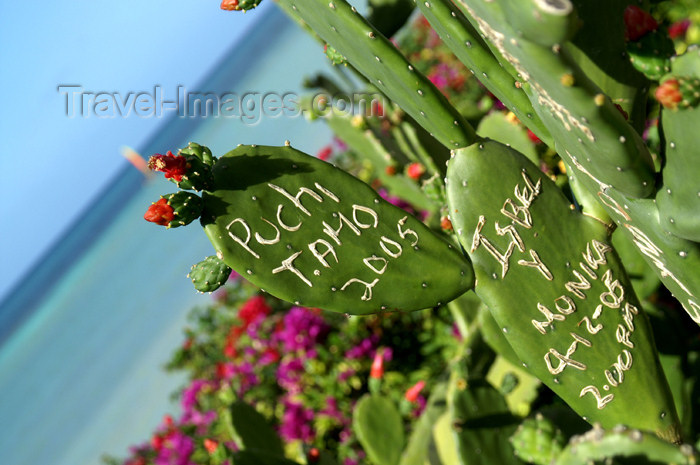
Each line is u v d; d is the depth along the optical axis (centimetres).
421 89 53
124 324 632
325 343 185
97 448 387
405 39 354
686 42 138
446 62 292
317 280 56
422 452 112
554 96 44
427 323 176
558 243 57
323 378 179
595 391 58
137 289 734
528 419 71
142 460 237
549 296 57
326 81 122
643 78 52
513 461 85
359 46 53
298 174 56
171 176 52
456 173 57
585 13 49
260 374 202
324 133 520
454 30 52
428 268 57
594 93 42
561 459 47
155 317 571
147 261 816
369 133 108
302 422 179
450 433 108
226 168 54
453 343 170
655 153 68
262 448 96
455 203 57
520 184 57
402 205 188
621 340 58
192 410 221
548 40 38
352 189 57
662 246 50
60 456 427
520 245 57
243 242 54
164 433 226
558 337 58
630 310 58
